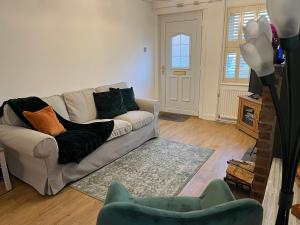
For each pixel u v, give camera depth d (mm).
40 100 2688
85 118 3115
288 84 630
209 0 4195
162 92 5355
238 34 4105
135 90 4633
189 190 2311
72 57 3289
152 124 3604
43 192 2197
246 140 3588
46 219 1909
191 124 4430
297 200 1142
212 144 3453
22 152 2113
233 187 2184
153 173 2637
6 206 2064
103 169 2721
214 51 4375
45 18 2887
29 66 2805
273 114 1547
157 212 732
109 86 3660
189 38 4699
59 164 2219
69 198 2186
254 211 767
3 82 2588
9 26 2559
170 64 5078
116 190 1182
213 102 4605
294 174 662
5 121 2443
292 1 505
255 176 1716
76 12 3248
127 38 4219
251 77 3576
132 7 4219
